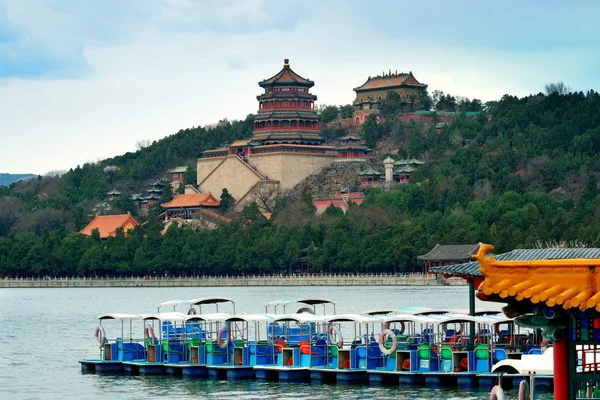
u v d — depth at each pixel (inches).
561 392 1704.0
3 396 4222.4
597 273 1584.6
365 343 4370.1
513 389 3892.7
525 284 1593.3
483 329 4630.9
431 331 4500.5
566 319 1686.8
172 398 4003.4
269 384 4269.2
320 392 4020.7
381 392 3964.1
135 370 4753.9
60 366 5231.3
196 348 4640.8
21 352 6053.2
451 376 4047.7
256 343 4520.2
